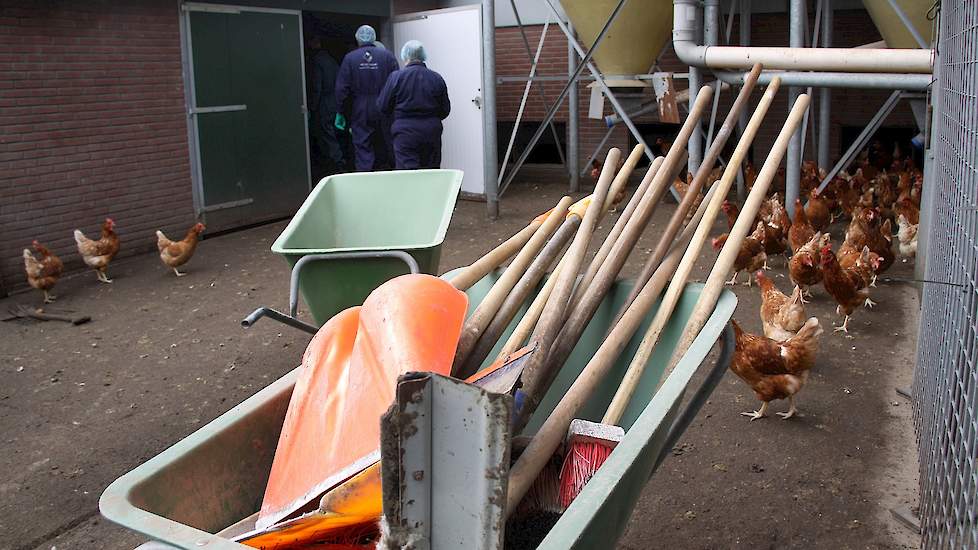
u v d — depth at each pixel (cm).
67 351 631
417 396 159
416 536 164
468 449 160
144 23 899
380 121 1127
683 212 358
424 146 1021
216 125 988
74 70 840
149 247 939
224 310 721
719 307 299
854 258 670
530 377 264
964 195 319
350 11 1159
